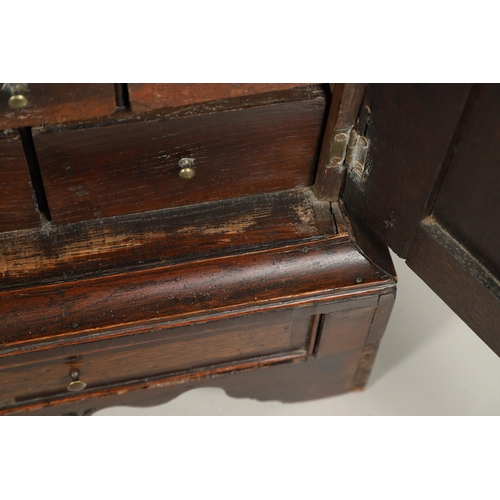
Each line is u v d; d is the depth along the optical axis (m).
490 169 0.79
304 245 1.02
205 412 1.39
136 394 1.19
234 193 1.01
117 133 0.88
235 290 1.01
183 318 1.00
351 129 0.93
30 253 0.98
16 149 0.86
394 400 1.39
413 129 0.84
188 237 1.01
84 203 0.96
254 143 0.94
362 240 1.04
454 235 0.90
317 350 1.17
